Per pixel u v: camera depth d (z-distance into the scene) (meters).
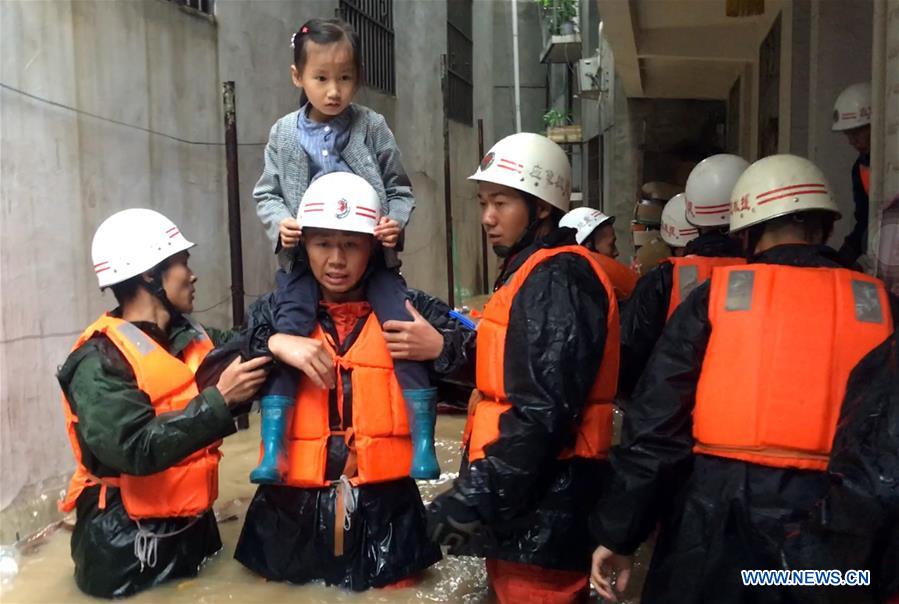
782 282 2.47
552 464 2.85
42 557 3.76
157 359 3.28
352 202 3.13
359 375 3.24
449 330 3.33
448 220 11.88
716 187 3.96
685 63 11.05
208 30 6.25
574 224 5.88
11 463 3.94
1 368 3.88
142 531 3.27
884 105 3.63
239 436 5.85
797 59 6.71
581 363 2.64
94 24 4.77
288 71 7.63
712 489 2.42
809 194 2.66
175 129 5.76
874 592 2.11
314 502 3.24
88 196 4.68
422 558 3.35
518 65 20.55
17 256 4.02
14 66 4.02
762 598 2.31
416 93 12.52
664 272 3.80
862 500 1.94
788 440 2.34
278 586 3.30
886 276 2.89
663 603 2.47
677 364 2.54
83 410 3.13
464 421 6.43
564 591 2.89
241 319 6.05
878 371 2.07
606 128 14.91
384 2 10.94
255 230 6.99
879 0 3.63
